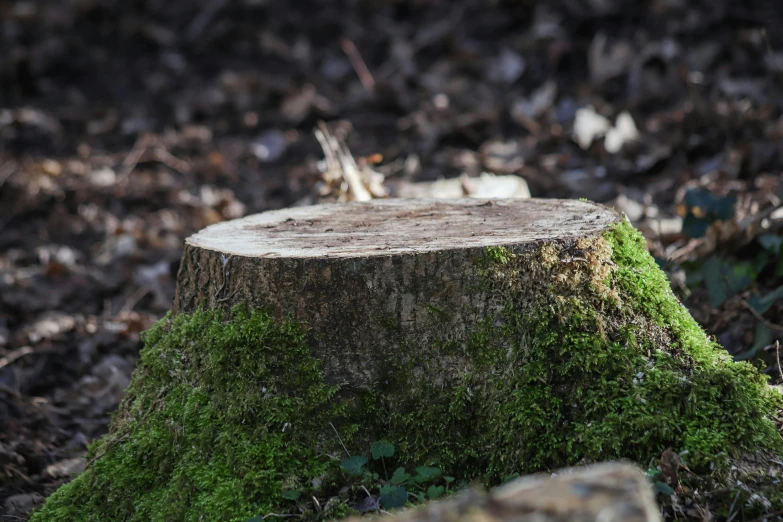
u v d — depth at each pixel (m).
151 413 3.30
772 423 2.97
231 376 3.06
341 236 3.29
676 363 3.00
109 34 11.22
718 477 2.74
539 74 9.16
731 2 8.89
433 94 9.22
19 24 11.23
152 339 3.44
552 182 7.00
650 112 7.91
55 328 5.75
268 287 3.01
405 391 3.02
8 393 4.82
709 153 6.84
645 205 6.01
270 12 11.23
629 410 2.85
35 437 4.46
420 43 10.22
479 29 10.16
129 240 7.14
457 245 3.00
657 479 2.72
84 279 6.62
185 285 3.32
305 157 8.69
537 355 2.96
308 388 3.01
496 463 2.94
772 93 7.48
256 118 9.54
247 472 2.95
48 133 9.49
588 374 2.93
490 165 7.56
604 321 3.00
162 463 3.18
